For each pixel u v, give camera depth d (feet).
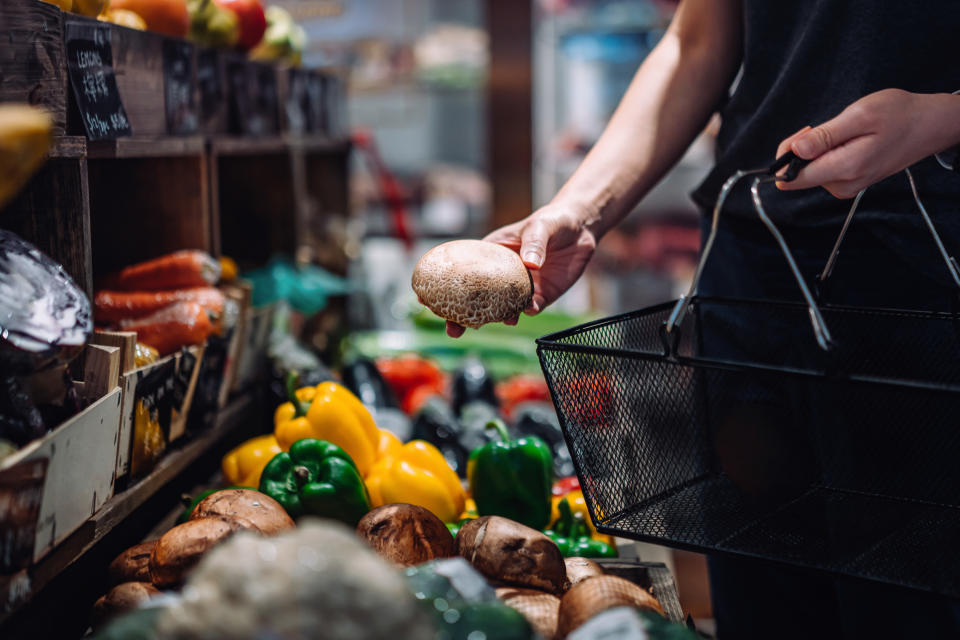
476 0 11.28
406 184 11.25
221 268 4.95
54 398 3.02
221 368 4.59
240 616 1.84
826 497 3.34
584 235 4.03
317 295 6.27
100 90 3.63
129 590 3.12
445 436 5.67
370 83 10.30
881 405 3.37
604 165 4.22
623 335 3.80
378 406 6.15
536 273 3.96
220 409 4.83
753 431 3.22
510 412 6.98
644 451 3.35
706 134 9.93
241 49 5.65
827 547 3.03
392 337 8.29
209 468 5.35
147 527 4.47
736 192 4.26
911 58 3.60
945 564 2.87
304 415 4.49
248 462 4.51
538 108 9.89
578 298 10.62
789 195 4.02
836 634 4.56
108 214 4.82
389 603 1.88
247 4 5.51
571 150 10.07
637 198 4.28
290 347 5.73
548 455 4.45
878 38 3.61
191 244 4.82
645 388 3.35
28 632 3.12
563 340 3.37
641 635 2.48
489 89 9.73
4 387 2.74
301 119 6.65
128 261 4.82
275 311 5.66
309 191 7.97
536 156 9.91
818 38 3.77
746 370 2.79
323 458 3.90
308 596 1.84
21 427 2.76
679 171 9.90
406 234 8.98
